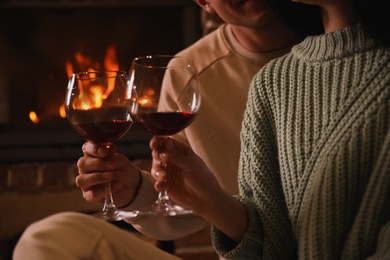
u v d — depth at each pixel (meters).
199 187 1.35
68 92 1.47
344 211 1.28
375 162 1.27
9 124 3.87
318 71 1.39
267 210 1.41
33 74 3.92
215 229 1.44
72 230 1.06
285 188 1.39
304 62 1.43
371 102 1.29
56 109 3.91
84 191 1.57
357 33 1.35
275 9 1.71
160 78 1.31
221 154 1.95
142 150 3.66
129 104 1.33
